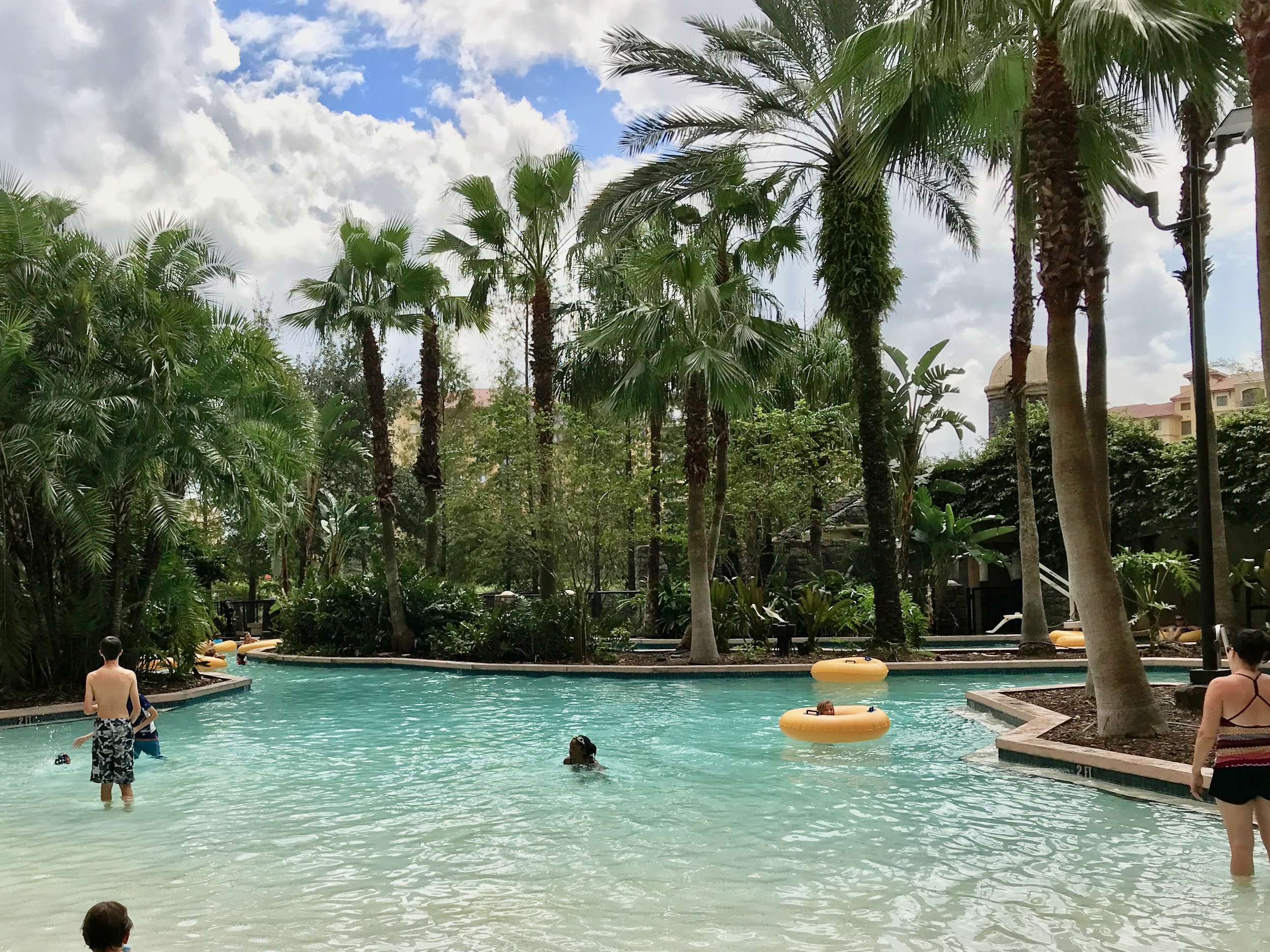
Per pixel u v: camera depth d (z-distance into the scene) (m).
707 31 18.75
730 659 19.44
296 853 6.76
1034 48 10.34
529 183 22.14
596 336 20.19
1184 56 9.60
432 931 5.12
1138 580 20.78
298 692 17.16
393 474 23.75
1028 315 19.75
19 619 14.75
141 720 9.66
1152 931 4.93
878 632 19.27
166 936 5.10
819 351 27.11
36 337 14.98
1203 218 12.20
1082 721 10.73
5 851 6.94
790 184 20.23
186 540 19.23
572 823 7.52
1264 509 23.00
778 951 4.76
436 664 20.45
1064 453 9.91
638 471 22.52
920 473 29.38
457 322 26.41
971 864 6.21
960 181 19.78
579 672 18.58
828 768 9.60
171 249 16.34
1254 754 5.55
